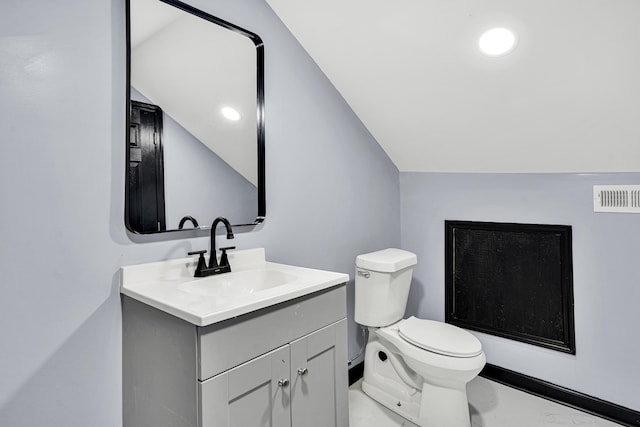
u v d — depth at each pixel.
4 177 1.16
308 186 2.17
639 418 1.98
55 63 1.25
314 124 2.20
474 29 1.74
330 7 1.88
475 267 2.57
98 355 1.36
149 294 1.29
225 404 1.14
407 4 1.75
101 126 1.36
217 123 1.71
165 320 1.20
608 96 1.75
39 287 1.23
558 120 1.96
